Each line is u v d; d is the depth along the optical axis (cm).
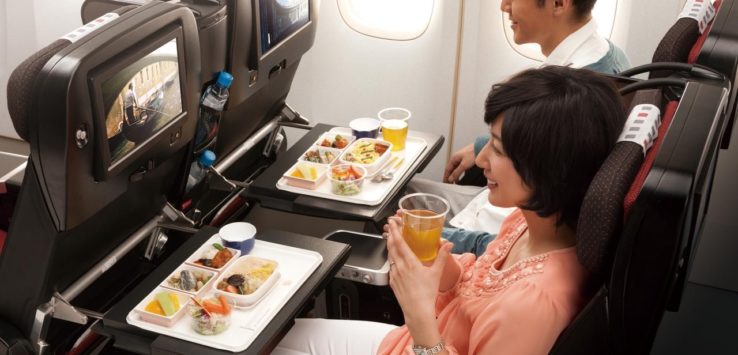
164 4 184
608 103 136
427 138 263
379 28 316
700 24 198
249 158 279
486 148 148
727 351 252
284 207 230
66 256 184
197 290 184
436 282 155
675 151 121
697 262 283
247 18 223
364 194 229
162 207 219
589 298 145
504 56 306
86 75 157
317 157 244
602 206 126
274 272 187
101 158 169
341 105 339
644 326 125
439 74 320
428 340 152
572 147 134
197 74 199
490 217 241
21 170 236
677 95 174
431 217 165
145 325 175
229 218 259
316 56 330
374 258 212
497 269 164
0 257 184
